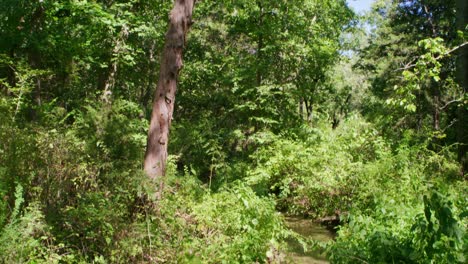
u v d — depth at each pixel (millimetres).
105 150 7445
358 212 7617
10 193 5277
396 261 3936
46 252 4660
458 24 11273
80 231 5137
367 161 11641
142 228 5316
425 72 8648
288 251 7586
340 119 25047
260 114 17516
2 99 8414
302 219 11555
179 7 7359
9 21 11188
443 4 18109
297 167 12625
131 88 19469
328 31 18828
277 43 16719
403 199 7855
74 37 12750
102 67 13922
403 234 5191
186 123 18062
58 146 6375
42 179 5754
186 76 20688
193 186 7840
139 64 18859
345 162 11453
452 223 3385
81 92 16812
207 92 21703
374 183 9516
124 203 5918
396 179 9578
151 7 15844
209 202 7145
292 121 17797
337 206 10758
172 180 7332
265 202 7094
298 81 18125
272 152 14734
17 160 5648
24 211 4902
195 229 6285
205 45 22266
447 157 12438
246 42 21000
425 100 17625
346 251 4285
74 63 14477
